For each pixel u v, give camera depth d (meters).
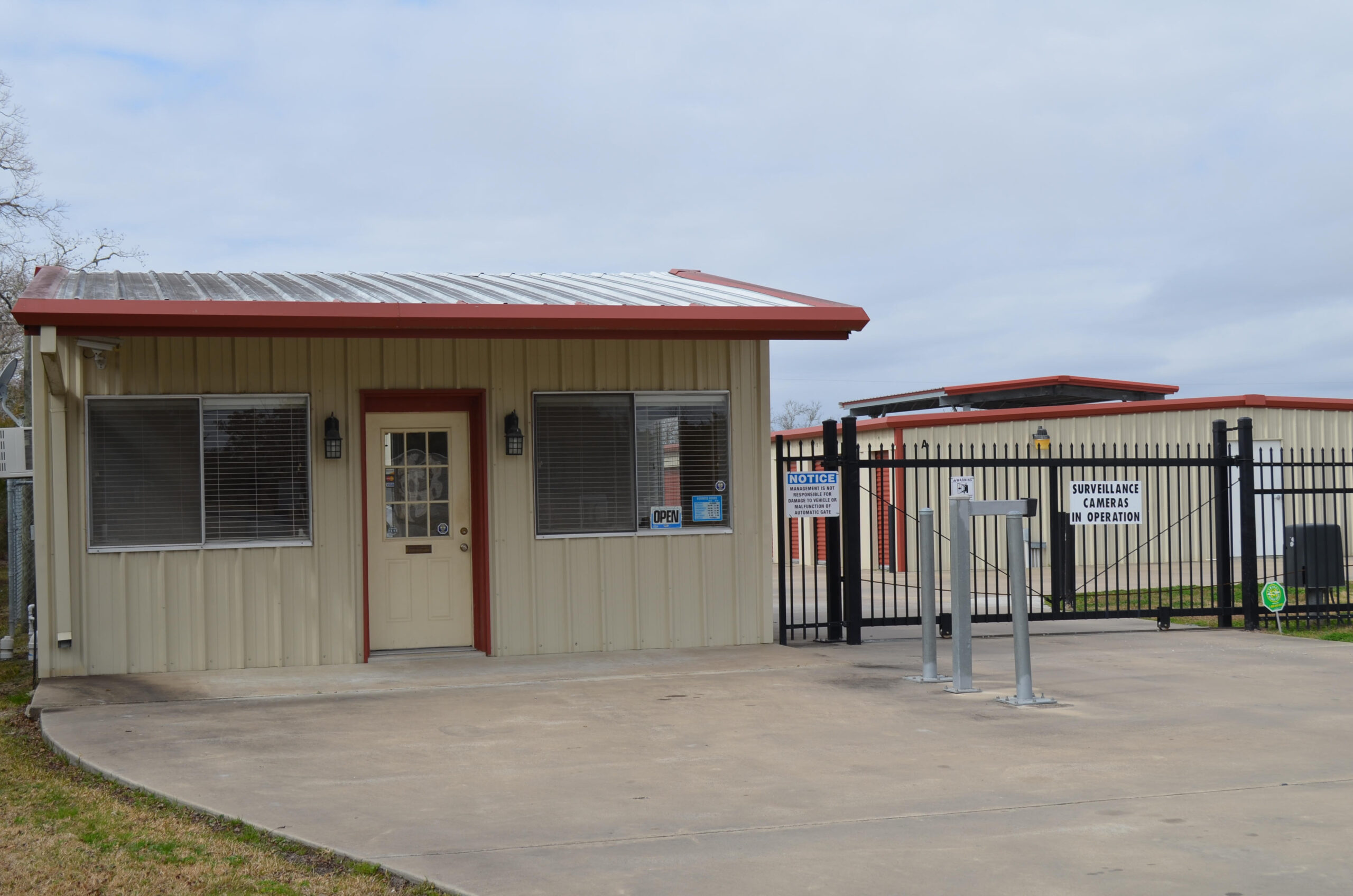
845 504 12.16
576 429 11.45
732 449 11.82
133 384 10.38
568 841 5.39
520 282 13.02
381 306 9.66
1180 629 13.30
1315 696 8.94
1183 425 22.44
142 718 8.34
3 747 7.75
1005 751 7.13
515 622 11.23
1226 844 5.22
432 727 7.99
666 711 8.50
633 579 11.53
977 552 21.38
